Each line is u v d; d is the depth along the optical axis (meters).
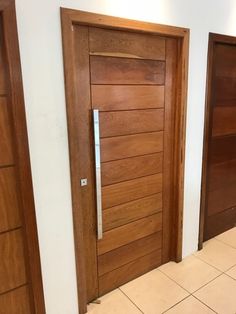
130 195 2.05
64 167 1.59
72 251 1.73
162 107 2.07
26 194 1.44
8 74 1.29
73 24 1.53
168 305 1.95
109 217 1.97
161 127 2.10
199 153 2.34
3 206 1.41
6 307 1.53
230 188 2.85
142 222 2.18
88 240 1.90
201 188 2.45
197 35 2.05
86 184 1.79
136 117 1.94
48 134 1.50
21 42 1.33
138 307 1.94
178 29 1.91
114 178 1.93
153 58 1.92
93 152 1.77
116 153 1.90
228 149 2.69
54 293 1.71
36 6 1.33
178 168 2.21
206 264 2.40
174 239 2.39
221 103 2.47
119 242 2.07
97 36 1.64
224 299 1.99
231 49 2.41
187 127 2.18
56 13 1.40
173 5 1.86
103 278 2.04
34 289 1.58
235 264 2.39
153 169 2.13
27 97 1.39
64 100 1.52
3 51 1.27
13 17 1.25
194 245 2.55
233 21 2.29
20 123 1.35
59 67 1.47
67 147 1.58
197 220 2.50
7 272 1.49
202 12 2.04
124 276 2.17
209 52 2.17
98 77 1.70
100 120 1.77
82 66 1.62
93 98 1.71
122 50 1.76
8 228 1.45
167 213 2.33
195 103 2.19
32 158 1.47
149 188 2.15
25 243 1.50
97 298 2.04
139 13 1.71
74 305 1.82
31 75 1.39
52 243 1.64
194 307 1.92
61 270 1.71
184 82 2.04
